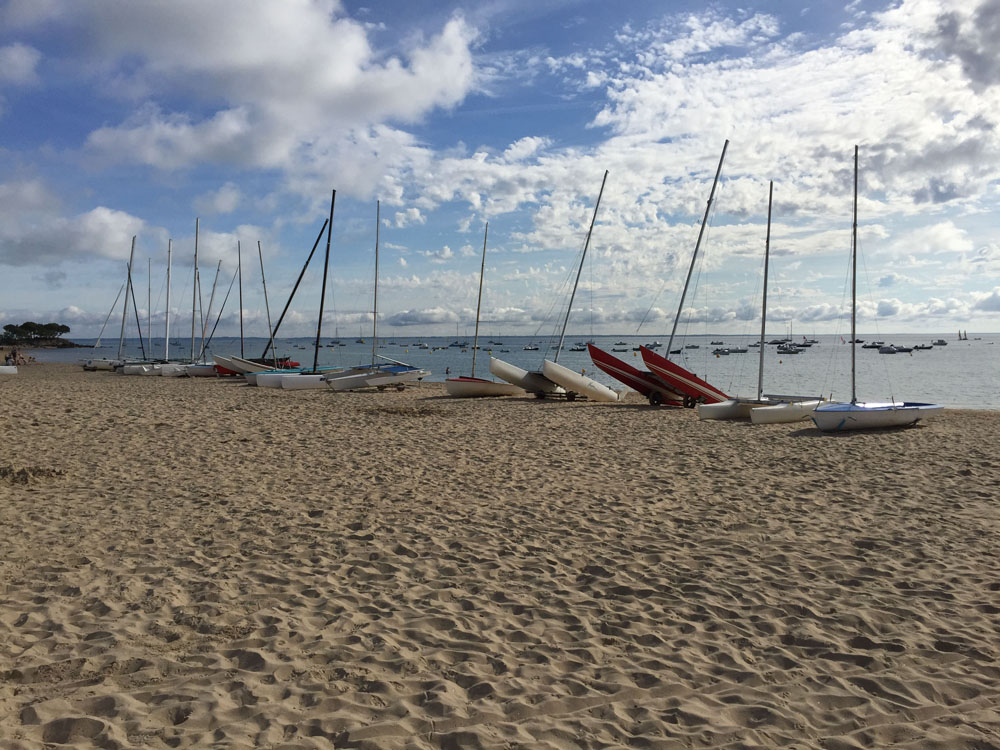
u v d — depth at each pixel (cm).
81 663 418
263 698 382
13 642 450
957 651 460
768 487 1002
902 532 762
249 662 429
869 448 1381
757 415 1827
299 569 621
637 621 512
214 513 817
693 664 441
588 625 504
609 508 867
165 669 417
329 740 340
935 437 1546
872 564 648
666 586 589
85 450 1241
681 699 392
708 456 1278
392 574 615
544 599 557
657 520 810
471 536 738
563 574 621
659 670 431
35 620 487
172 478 1020
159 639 462
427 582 595
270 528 757
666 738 348
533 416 1981
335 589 570
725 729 358
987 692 402
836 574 621
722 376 5431
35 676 402
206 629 480
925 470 1136
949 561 657
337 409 2084
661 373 2330
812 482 1038
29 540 688
